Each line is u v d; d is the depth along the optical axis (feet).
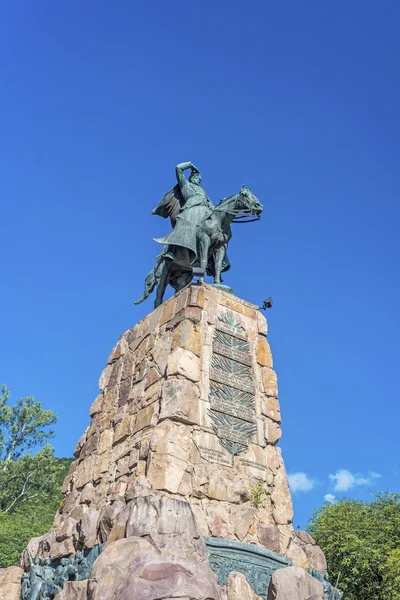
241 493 35.22
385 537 80.53
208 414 37.14
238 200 45.78
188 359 38.29
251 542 34.35
